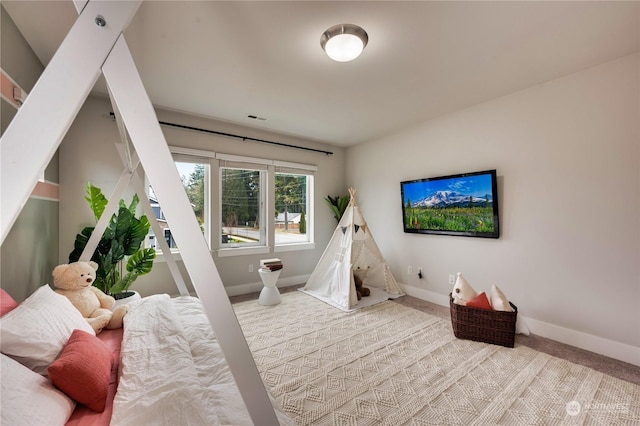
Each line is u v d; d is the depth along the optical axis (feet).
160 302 5.85
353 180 15.26
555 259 7.98
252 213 12.82
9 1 4.94
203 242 1.80
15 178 1.36
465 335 7.89
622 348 6.84
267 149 12.91
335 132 12.92
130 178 6.57
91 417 3.05
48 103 1.46
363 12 5.30
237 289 12.07
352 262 11.01
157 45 6.28
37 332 3.51
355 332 8.32
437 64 7.13
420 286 11.73
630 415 4.95
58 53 1.52
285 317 9.48
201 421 2.69
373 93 8.79
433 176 11.18
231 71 7.43
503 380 5.98
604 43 6.28
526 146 8.54
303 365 6.57
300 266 14.11
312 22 5.57
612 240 7.02
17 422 2.35
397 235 12.78
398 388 5.73
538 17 5.44
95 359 3.49
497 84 8.23
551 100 8.02
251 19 5.47
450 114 10.55
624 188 6.84
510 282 8.95
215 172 11.50
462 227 10.08
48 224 7.50
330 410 5.11
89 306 5.63
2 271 5.20
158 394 2.98
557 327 7.91
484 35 5.99
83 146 8.84
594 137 7.28
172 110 10.22
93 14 1.62
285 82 8.04
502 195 9.11
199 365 3.91
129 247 8.38
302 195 14.58
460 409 5.14
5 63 5.17
